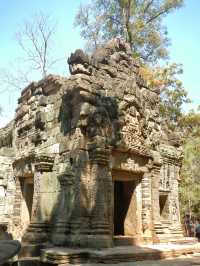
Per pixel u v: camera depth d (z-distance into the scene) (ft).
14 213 53.26
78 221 38.06
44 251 34.68
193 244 47.80
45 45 94.63
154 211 48.11
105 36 93.56
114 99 45.16
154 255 36.52
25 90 57.52
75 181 40.09
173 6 90.17
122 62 50.72
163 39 94.07
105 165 41.39
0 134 65.05
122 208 50.93
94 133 41.57
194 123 96.48
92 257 33.55
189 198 96.94
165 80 90.94
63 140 44.16
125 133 45.01
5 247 20.17
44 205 42.93
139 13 90.84
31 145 52.16
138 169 46.85
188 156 98.89
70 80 44.78
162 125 58.34
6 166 58.65
